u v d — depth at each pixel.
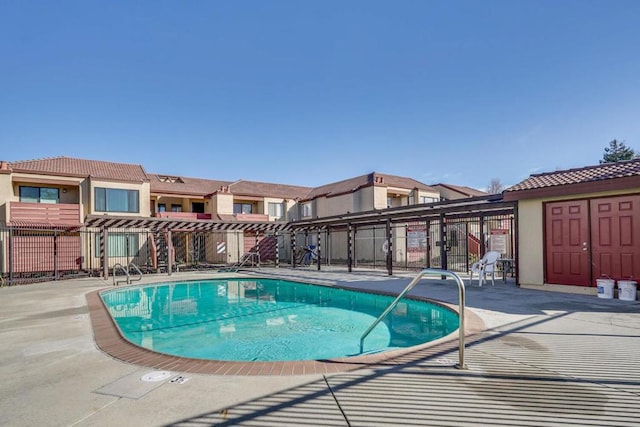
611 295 8.15
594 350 4.29
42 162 21.16
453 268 17.56
